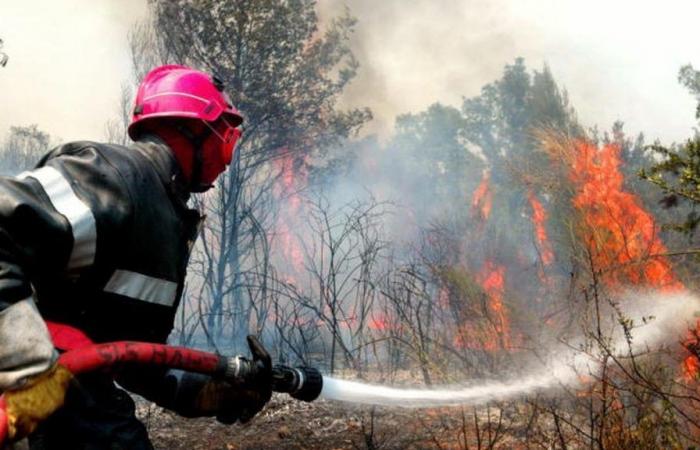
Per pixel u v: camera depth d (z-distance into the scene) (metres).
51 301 2.04
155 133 2.33
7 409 1.74
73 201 1.96
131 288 2.12
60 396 1.81
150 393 2.43
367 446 4.63
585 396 4.46
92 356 1.88
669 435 3.75
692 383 4.21
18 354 1.76
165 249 2.20
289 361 7.48
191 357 2.06
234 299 9.41
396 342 6.43
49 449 2.05
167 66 2.42
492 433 4.71
